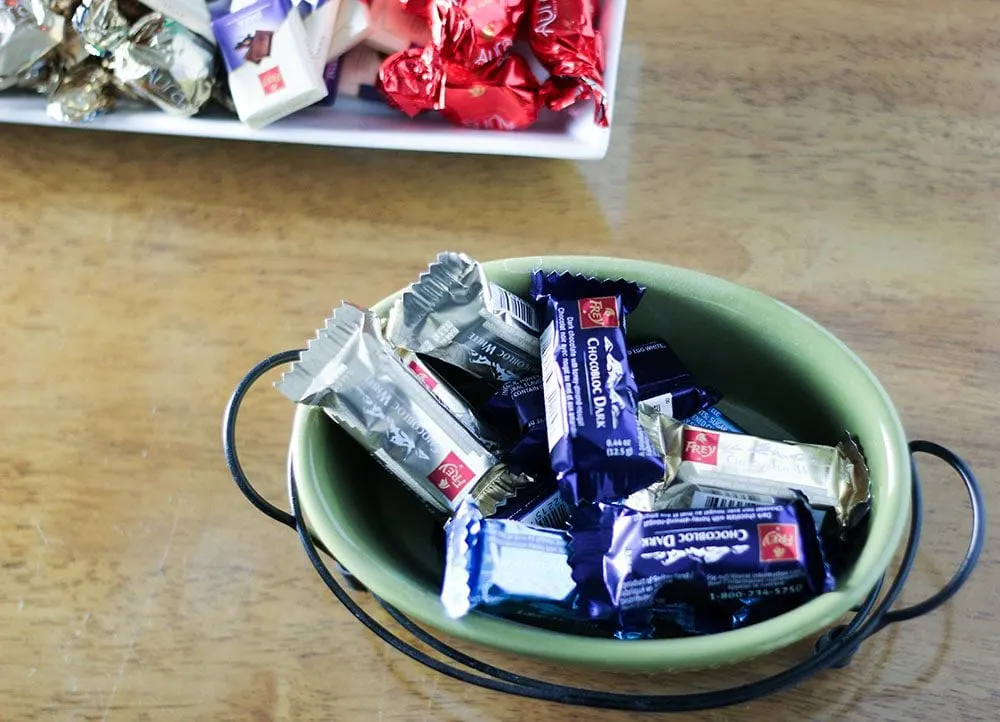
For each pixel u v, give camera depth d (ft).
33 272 2.33
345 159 2.40
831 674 2.01
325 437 1.93
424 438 1.95
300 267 2.31
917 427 2.15
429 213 2.35
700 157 2.36
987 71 2.39
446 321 1.97
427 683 2.04
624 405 1.90
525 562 1.85
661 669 1.79
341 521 1.86
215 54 2.35
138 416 2.22
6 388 2.24
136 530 2.14
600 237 2.31
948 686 2.01
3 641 2.08
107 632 2.08
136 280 2.32
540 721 2.01
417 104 2.33
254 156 2.41
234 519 2.14
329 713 2.03
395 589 1.82
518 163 2.38
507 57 2.33
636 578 1.83
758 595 1.84
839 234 2.29
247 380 1.97
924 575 2.06
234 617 2.08
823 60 2.41
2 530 2.15
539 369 2.02
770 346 1.98
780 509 1.85
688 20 2.44
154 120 2.36
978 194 2.31
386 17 2.38
